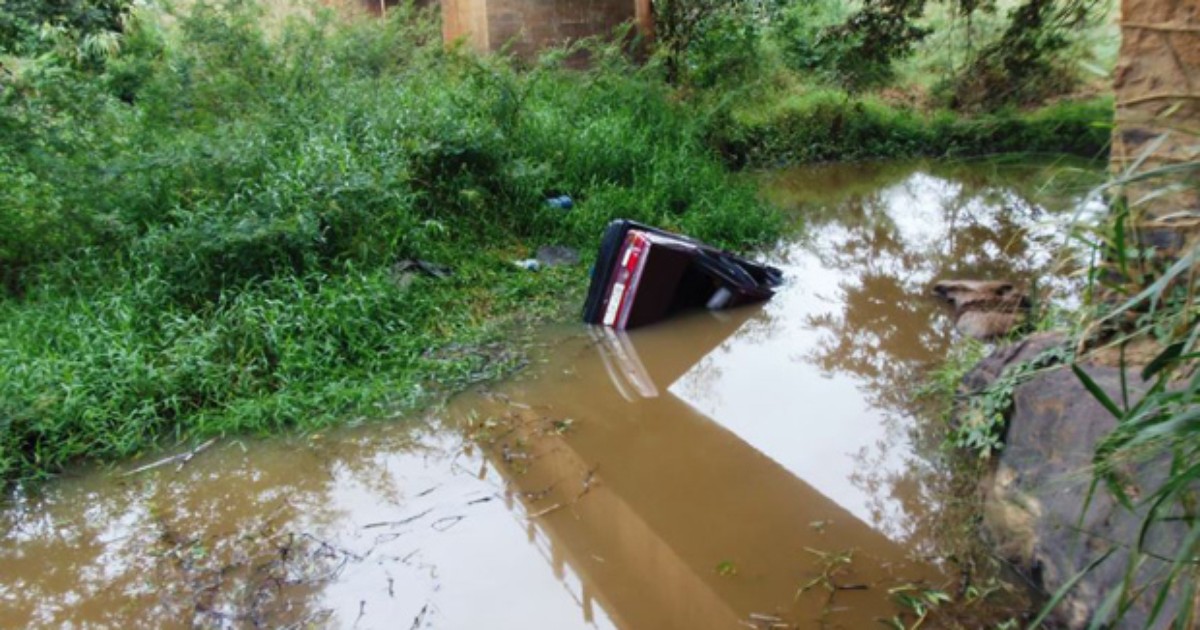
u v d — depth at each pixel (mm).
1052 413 2873
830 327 5309
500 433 4082
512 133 7680
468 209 6711
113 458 3900
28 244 5234
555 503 3486
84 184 5422
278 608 2881
